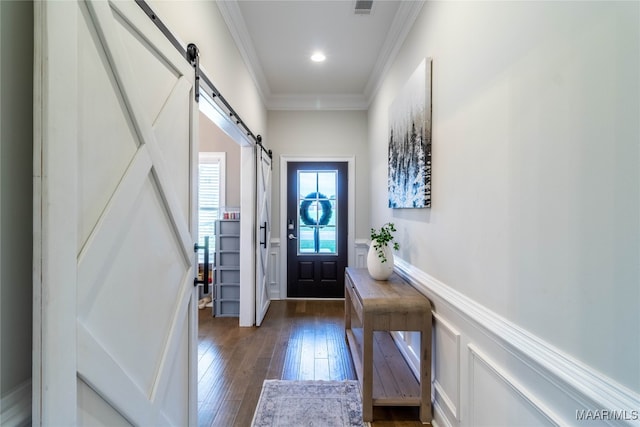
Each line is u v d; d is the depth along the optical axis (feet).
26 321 2.44
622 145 2.38
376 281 7.57
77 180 2.49
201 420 5.96
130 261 3.26
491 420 4.04
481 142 4.37
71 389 2.41
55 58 2.25
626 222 2.35
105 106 2.89
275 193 14.53
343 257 14.53
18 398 2.34
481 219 4.35
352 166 14.46
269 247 13.62
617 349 2.42
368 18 8.25
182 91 4.50
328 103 14.25
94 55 2.75
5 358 2.27
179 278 4.42
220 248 12.10
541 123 3.21
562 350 2.93
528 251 3.39
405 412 6.23
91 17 2.70
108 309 2.91
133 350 3.31
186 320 4.63
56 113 2.26
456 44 5.17
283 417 6.04
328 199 14.58
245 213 10.94
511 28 3.70
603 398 2.48
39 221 2.19
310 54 10.26
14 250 2.35
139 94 3.43
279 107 14.26
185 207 4.62
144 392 3.51
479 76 4.43
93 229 2.72
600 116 2.55
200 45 5.72
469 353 4.58
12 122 2.32
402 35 8.34
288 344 9.47
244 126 9.12
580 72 2.74
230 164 14.71
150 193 3.67
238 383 7.25
